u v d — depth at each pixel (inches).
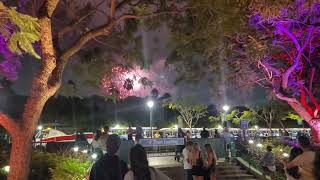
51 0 384.5
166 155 1099.9
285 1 438.6
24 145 383.9
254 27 747.4
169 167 826.8
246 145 1015.0
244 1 434.0
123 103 2028.8
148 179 211.0
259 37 788.0
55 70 411.8
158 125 2112.5
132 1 487.8
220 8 433.4
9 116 382.9
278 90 836.6
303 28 807.7
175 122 2228.1
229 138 1023.6
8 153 612.4
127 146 667.4
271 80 852.6
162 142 985.5
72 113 1745.8
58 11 523.8
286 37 823.7
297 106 830.5
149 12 493.7
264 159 732.0
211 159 562.6
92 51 569.6
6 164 541.0
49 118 1694.1
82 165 542.6
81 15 519.8
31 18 249.0
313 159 249.4
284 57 869.8
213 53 767.7
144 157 213.8
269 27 784.3
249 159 871.1
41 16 380.8
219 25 460.1
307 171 249.4
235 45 818.2
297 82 869.8
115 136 232.7
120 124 1884.8
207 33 489.7
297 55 830.5
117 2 486.0
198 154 566.6
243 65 885.2
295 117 1621.6
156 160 986.7
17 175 378.9
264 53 800.3
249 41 776.3
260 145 988.6
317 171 247.1
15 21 245.3
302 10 708.7
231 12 434.0
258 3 437.4
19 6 434.3
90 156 684.7
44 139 1220.5
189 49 569.9
